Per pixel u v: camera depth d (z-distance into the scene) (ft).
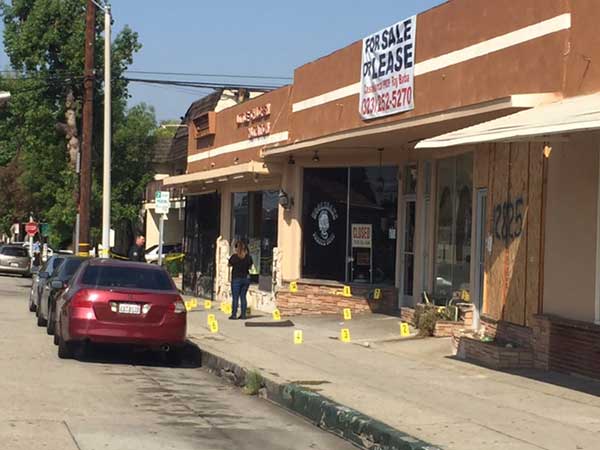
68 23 122.72
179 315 46.98
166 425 31.09
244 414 34.40
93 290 46.09
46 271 68.69
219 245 91.45
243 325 63.93
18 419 30.48
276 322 63.87
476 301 51.70
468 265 54.13
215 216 94.84
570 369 39.37
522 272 43.83
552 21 42.34
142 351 53.31
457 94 51.01
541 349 41.22
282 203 74.79
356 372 41.32
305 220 73.67
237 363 43.88
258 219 83.82
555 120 32.91
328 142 61.98
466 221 54.70
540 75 43.16
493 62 47.44
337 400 33.42
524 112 39.91
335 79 67.51
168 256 130.52
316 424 32.86
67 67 123.54
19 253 163.73
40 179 130.31
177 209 148.05
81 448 26.66
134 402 35.47
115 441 27.86
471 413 31.22
